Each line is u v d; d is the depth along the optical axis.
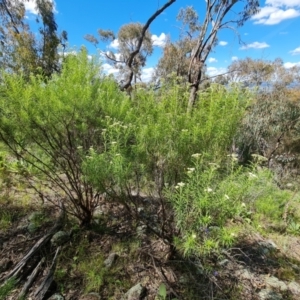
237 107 1.79
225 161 1.79
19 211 2.61
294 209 3.43
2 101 1.84
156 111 1.87
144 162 1.83
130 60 8.59
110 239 2.27
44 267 1.94
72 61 2.01
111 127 1.79
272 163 6.82
